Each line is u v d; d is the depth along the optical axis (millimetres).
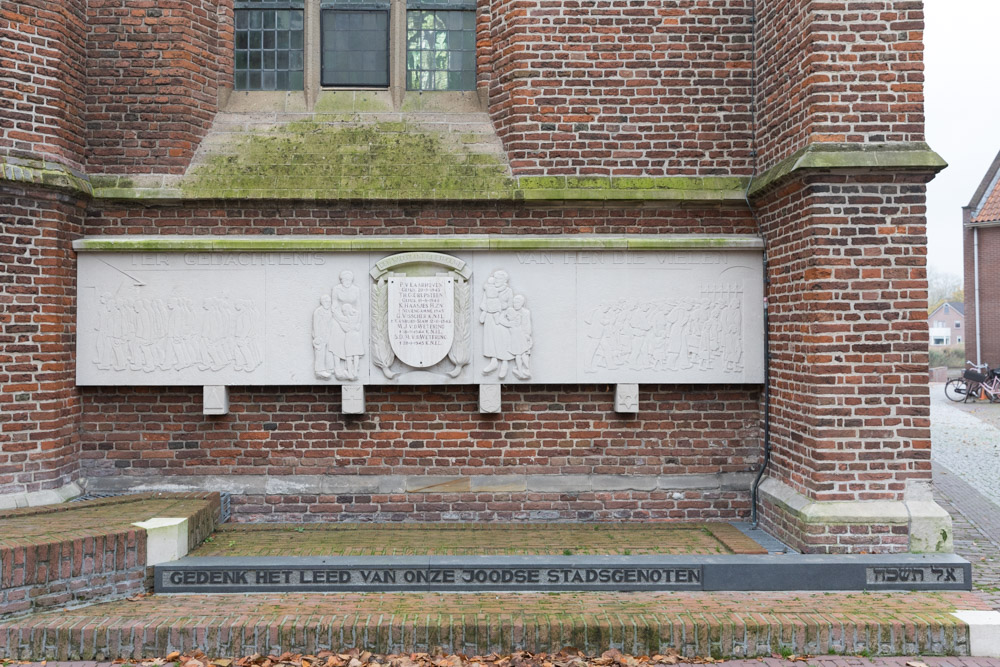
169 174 7730
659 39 7824
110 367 7621
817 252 6578
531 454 7824
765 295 7648
